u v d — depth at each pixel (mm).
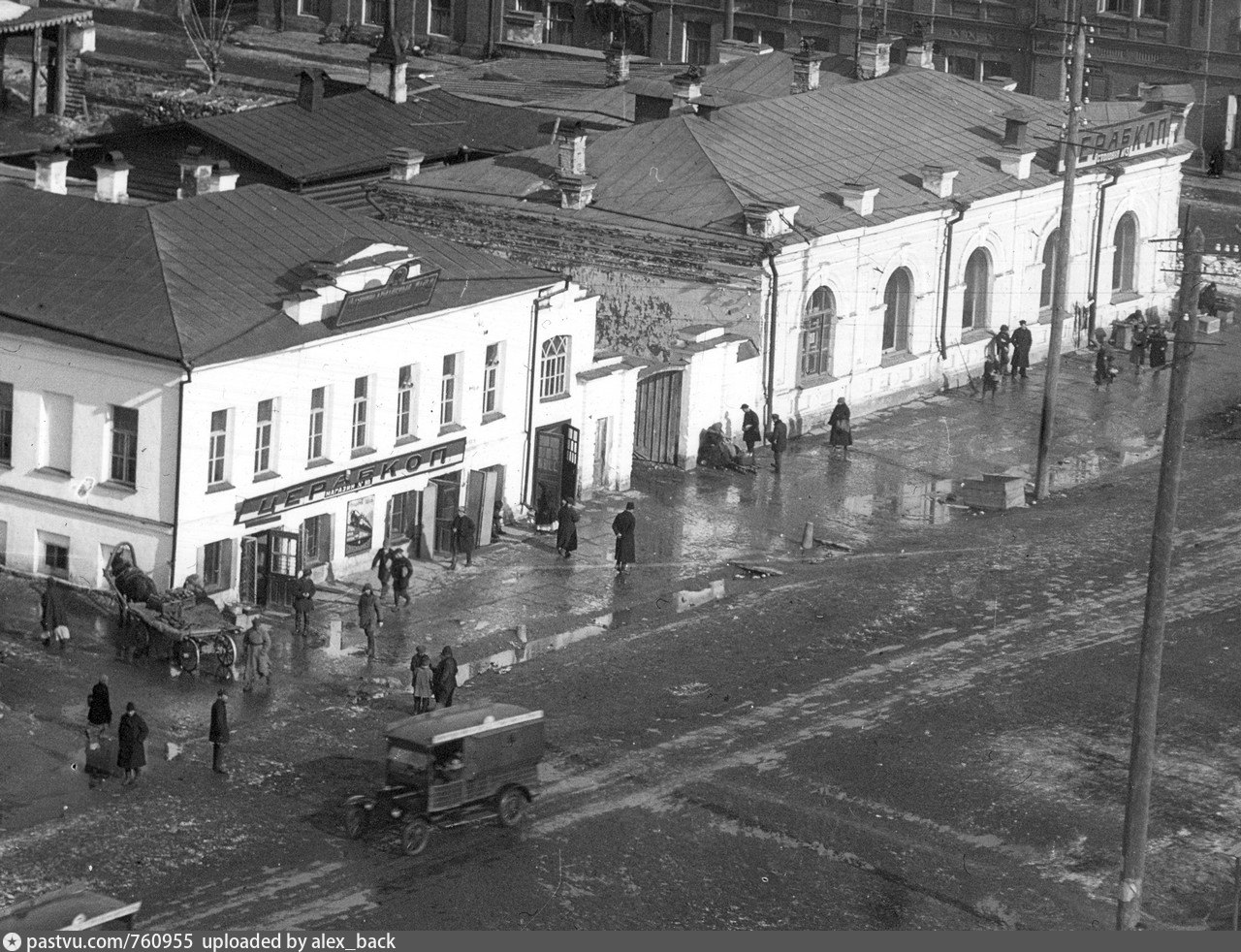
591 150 97062
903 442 94438
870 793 61062
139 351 68375
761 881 55562
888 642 72375
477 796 56531
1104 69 139250
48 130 138250
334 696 65125
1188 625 75062
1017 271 104562
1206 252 120875
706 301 91125
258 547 71500
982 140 105750
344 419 73750
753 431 89750
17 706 62906
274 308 71875
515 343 79750
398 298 74125
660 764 61906
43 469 71312
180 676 65812
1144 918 55000
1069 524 85250
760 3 150750
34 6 146875
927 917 54281
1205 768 64062
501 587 75188
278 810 57500
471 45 154000
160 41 160250
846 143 100875
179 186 89938
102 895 49906
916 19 144875
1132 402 102000
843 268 93875
